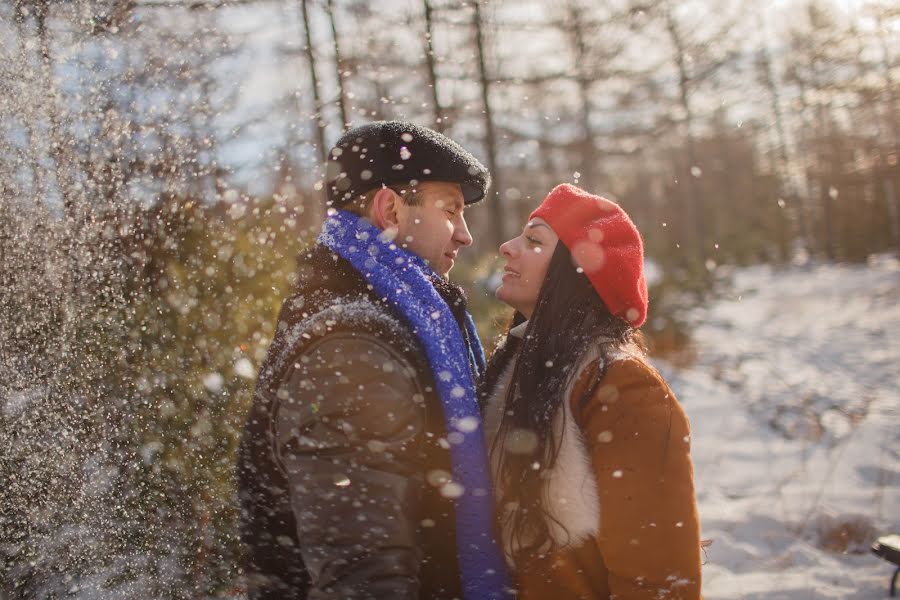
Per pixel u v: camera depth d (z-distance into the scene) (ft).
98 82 5.61
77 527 5.04
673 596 4.19
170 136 5.97
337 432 3.83
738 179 92.07
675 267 57.88
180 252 6.21
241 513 4.62
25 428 5.05
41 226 5.25
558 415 4.52
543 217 5.09
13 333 5.10
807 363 28.45
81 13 5.50
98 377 5.40
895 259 81.30
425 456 4.11
